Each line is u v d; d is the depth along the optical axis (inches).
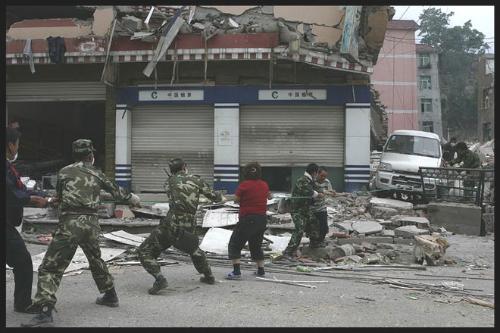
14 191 203.0
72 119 909.2
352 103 651.5
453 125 2554.1
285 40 620.7
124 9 655.1
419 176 600.7
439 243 342.3
